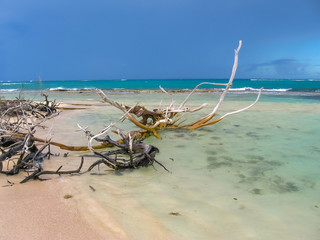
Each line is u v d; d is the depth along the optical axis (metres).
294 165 4.55
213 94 27.11
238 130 7.76
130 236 2.38
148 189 3.51
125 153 4.91
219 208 2.99
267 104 15.53
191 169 4.36
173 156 5.12
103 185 3.60
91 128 7.93
